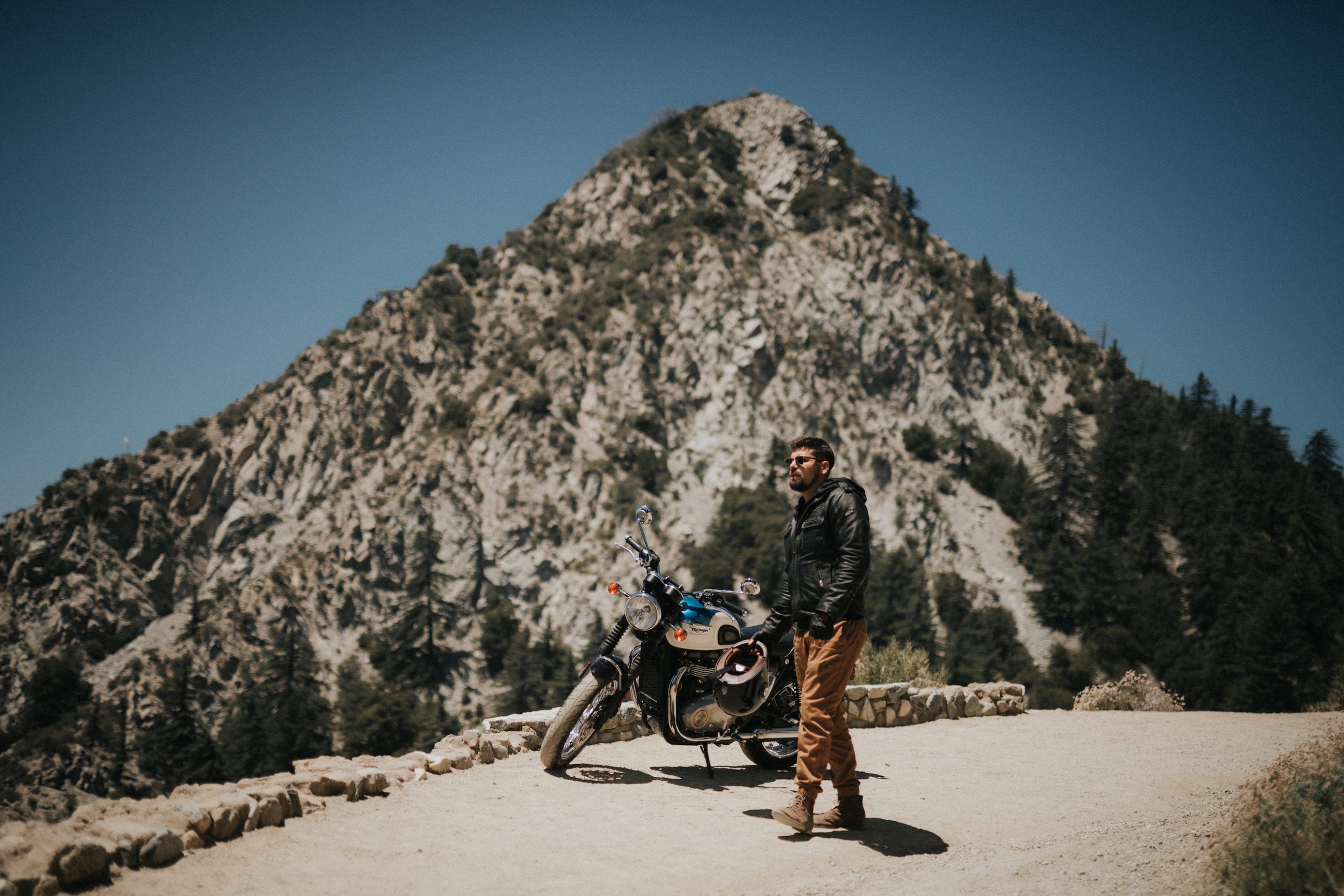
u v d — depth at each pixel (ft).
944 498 519.60
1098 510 502.38
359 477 521.24
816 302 611.06
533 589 450.30
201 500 515.09
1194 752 27.40
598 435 531.91
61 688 376.27
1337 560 411.54
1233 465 526.57
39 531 474.08
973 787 22.24
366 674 407.85
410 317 622.54
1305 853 11.96
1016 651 409.49
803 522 16.70
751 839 16.49
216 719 378.53
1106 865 13.98
